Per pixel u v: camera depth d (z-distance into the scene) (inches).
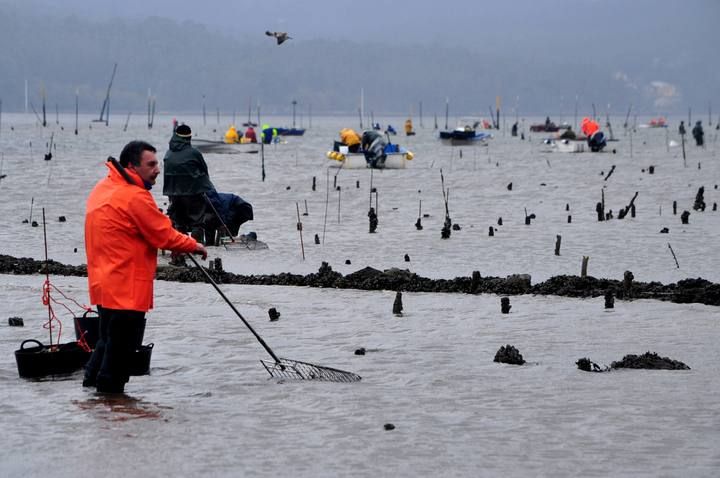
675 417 954.7
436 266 2091.5
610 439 892.6
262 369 1154.7
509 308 1509.6
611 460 838.5
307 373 1121.4
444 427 928.3
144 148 1000.9
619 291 1633.9
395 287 1724.9
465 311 1520.7
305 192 3659.0
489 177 4389.8
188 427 923.4
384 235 2544.3
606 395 1032.8
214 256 2158.0
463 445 877.2
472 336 1341.0
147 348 1121.4
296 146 7229.3
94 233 997.2
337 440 890.7
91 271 1007.6
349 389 1062.4
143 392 1044.5
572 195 3590.1
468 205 3270.2
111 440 886.4
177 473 807.7
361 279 1764.3
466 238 2486.5
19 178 3961.6
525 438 896.3
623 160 5669.3
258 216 2952.8
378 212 3061.0
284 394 1041.5
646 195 3582.7
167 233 1005.2
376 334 1353.3
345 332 1366.9
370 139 4810.5
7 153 5634.8
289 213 3034.0
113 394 1030.4
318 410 981.8
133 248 997.8
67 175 4146.2
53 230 2591.0
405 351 1249.4
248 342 1304.1
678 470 814.5
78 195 3412.9
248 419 951.0
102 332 1039.0
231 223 2299.5
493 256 2218.3
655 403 1001.5
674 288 1668.3
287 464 829.8
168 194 2191.2
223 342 1301.7
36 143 7032.5
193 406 992.9
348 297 1643.7
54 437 893.2
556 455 851.4
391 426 922.1
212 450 861.2
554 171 4788.4
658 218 2864.2
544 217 2930.6
